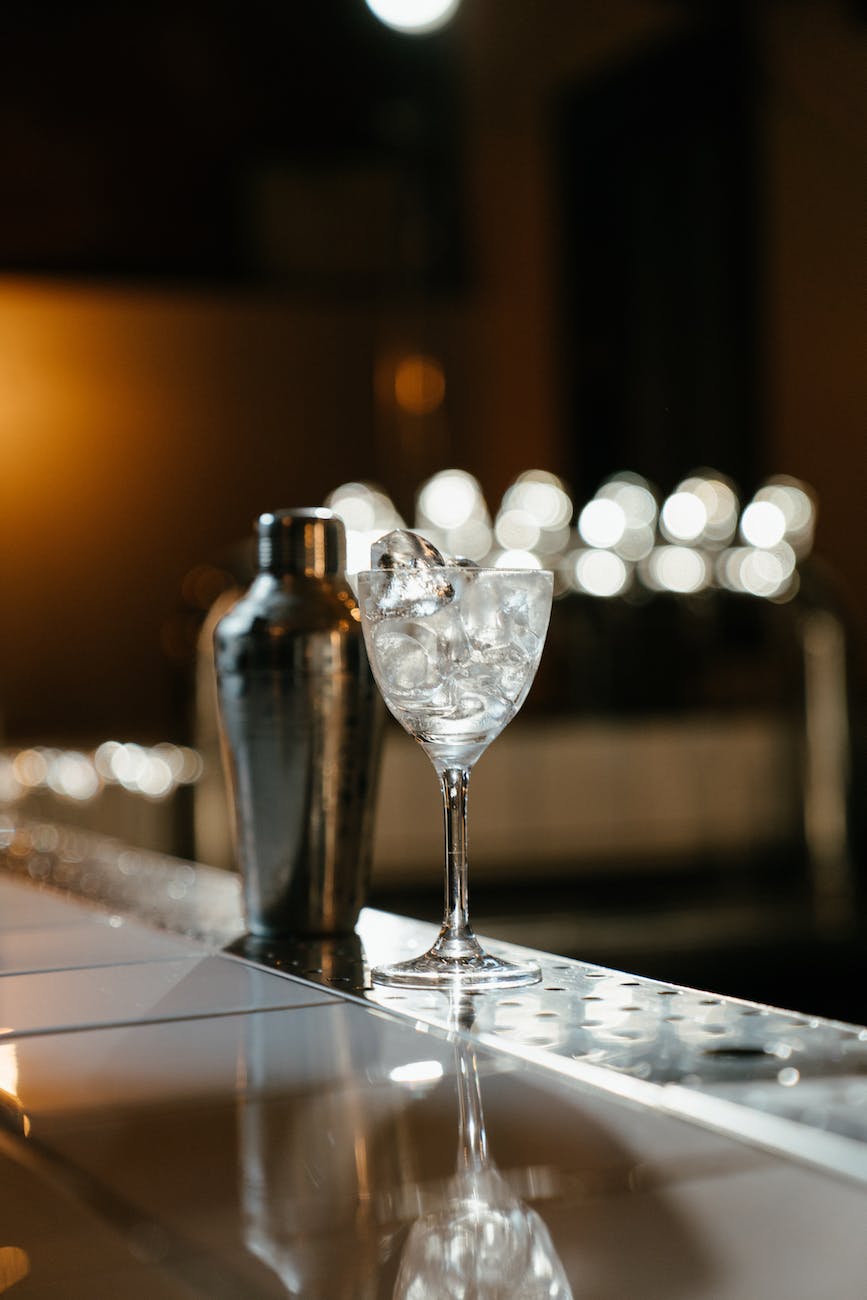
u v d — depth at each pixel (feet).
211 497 14.94
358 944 2.61
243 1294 0.94
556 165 15.99
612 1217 1.09
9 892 3.41
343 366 15.31
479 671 2.11
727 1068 1.58
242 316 14.58
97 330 14.17
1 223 13.23
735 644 10.52
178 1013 1.98
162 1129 1.39
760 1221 1.08
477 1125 1.37
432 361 15.70
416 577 2.08
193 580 14.85
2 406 14.30
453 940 2.32
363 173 14.30
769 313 14.30
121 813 8.25
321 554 2.71
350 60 14.14
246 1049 1.74
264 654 2.61
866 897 8.83
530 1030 1.81
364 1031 1.83
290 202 14.07
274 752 2.61
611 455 15.96
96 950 2.56
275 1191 1.18
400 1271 0.98
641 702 10.64
